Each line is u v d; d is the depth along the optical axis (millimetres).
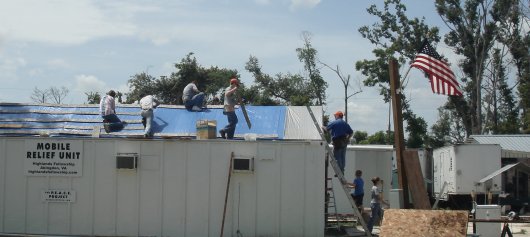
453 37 55062
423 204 14562
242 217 17781
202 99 21016
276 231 17688
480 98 54781
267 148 17844
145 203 18047
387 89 53969
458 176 30359
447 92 15906
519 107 57594
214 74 61938
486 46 54469
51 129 20000
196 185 17953
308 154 17781
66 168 18312
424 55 16125
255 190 17812
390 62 15414
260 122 20297
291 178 17766
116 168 18078
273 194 17766
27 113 20734
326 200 19547
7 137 18516
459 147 30500
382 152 28031
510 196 30562
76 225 18203
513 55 55406
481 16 54062
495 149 30406
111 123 19766
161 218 17969
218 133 19688
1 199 18453
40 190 18359
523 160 34406
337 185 26234
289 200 17734
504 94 58719
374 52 53906
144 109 19094
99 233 18109
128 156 17906
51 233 18234
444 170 32938
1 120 20344
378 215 18844
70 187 18281
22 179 18438
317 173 17719
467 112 57281
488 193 27625
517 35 54219
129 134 19484
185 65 60688
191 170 17984
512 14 52969
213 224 17828
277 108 21141
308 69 66188
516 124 56375
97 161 18250
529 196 30500
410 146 56281
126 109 20812
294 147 17828
